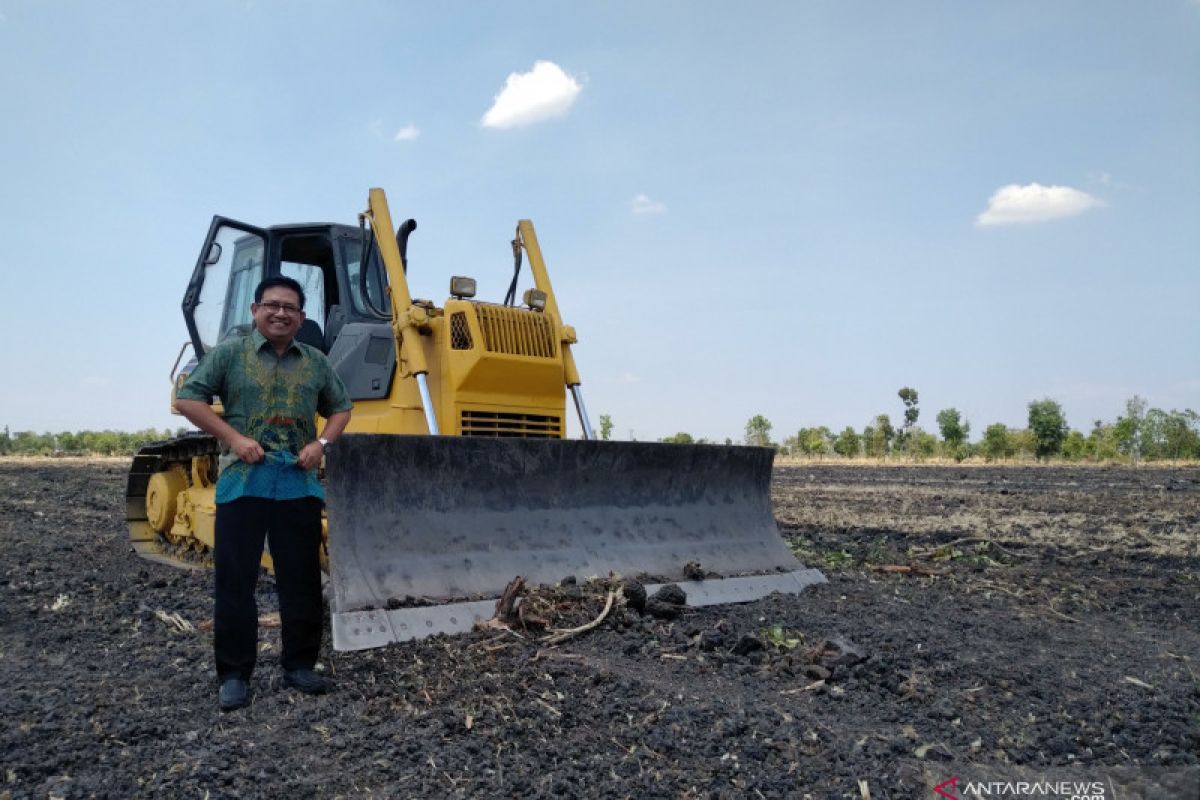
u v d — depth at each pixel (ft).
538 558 17.07
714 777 9.87
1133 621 17.22
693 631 15.34
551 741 10.79
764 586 18.79
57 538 29.25
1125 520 33.19
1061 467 76.07
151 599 19.29
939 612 17.51
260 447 12.57
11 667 14.21
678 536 19.22
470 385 18.89
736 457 20.52
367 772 10.04
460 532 16.52
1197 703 12.10
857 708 12.09
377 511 15.84
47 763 10.18
